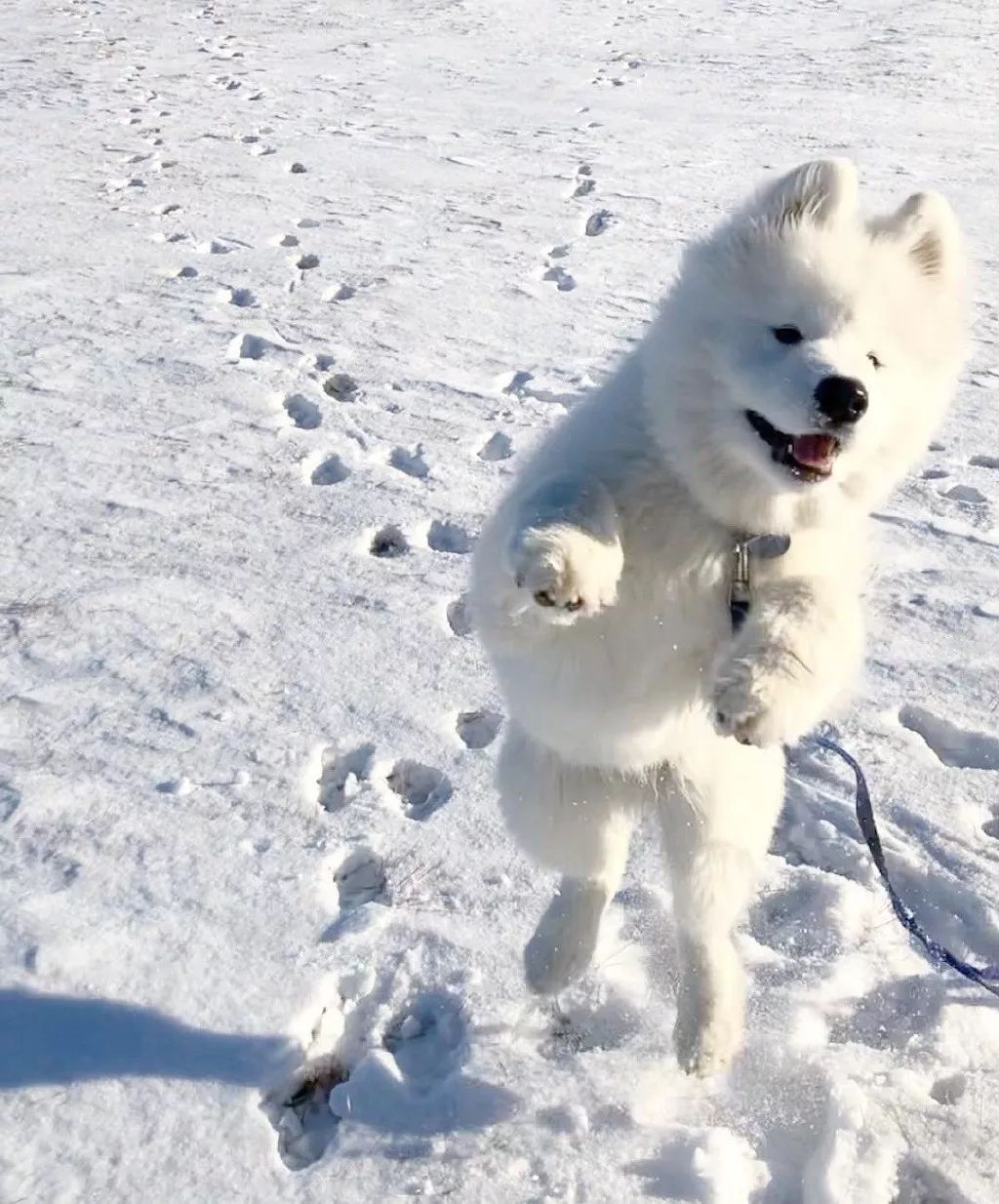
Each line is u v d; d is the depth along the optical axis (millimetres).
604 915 969
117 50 4289
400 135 3344
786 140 3350
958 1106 810
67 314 2039
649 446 794
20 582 1343
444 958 917
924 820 1078
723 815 870
